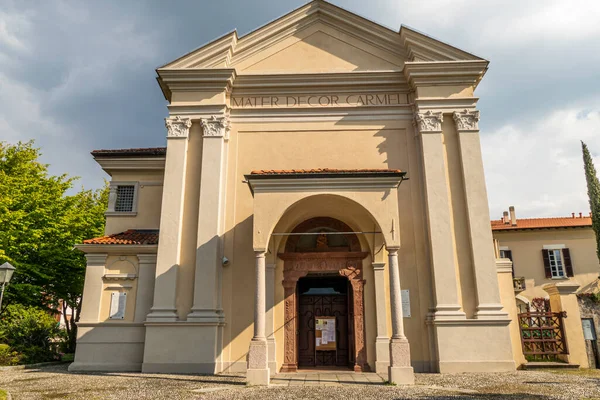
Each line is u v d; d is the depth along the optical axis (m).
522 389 9.38
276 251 14.27
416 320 13.61
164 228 14.15
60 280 22.11
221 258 14.10
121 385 10.44
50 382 10.98
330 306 14.84
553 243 30.58
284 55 16.31
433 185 14.37
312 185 12.14
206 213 14.23
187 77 15.30
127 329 14.08
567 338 13.74
